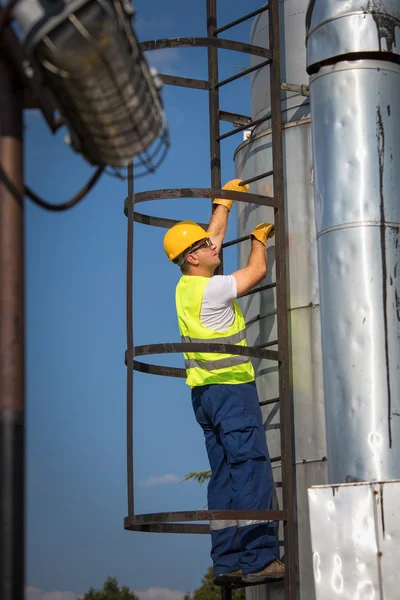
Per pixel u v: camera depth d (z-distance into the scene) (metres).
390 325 8.76
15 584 4.75
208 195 9.41
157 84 5.39
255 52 10.05
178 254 9.46
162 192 9.48
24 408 4.94
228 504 9.26
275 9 10.19
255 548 8.91
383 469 8.41
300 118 10.38
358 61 9.23
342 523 7.99
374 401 8.57
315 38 9.39
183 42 9.95
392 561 7.81
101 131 5.21
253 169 10.56
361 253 8.87
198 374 9.32
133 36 4.99
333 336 8.86
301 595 9.22
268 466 9.06
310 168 10.09
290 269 9.95
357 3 9.25
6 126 5.10
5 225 5.01
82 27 4.67
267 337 10.05
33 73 4.87
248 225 10.52
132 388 9.34
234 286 9.27
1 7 4.80
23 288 5.01
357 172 9.04
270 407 9.95
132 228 9.65
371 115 9.15
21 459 4.88
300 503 9.45
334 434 8.71
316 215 9.26
